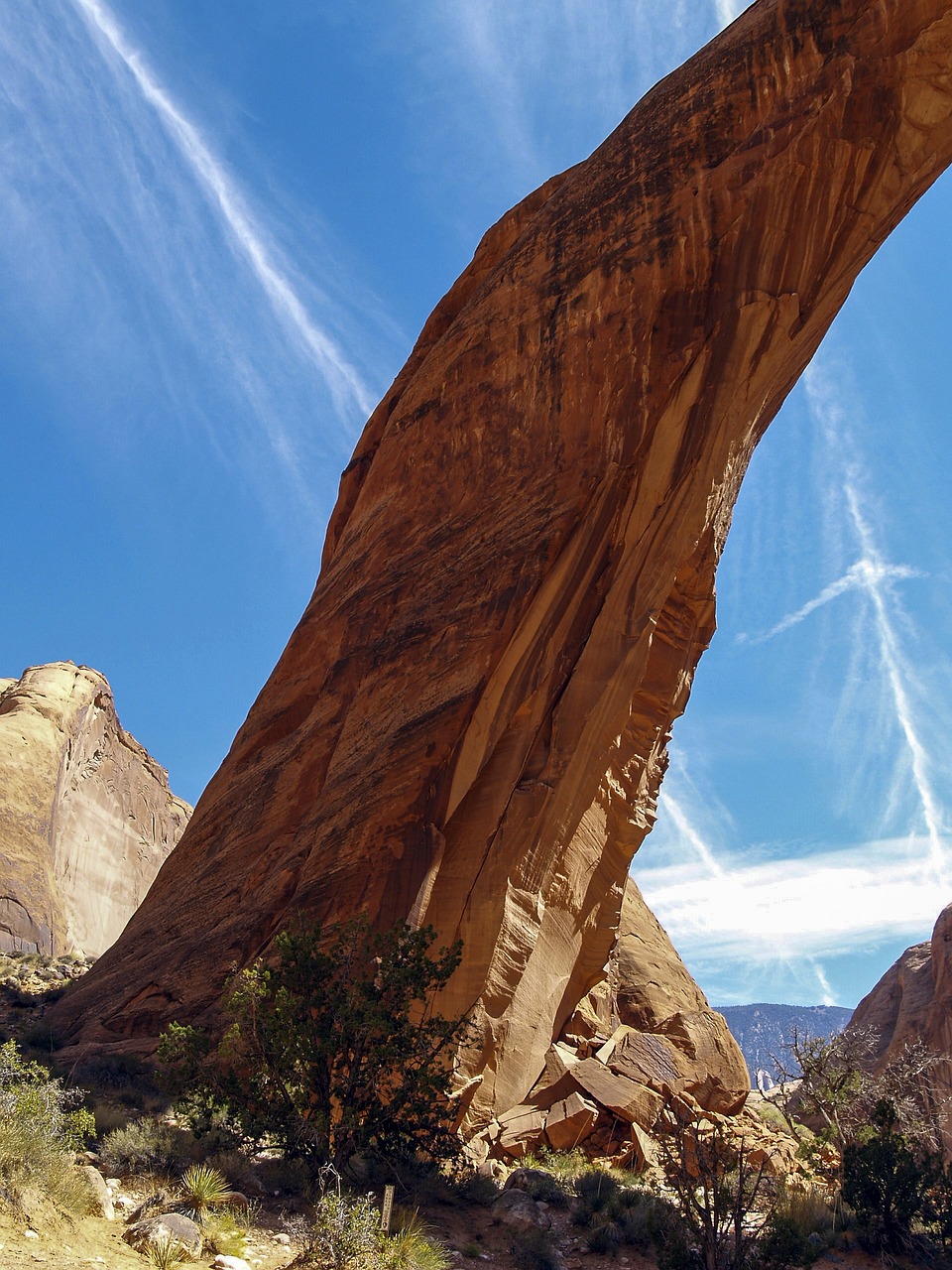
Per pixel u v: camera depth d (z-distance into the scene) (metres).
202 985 17.70
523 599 17.08
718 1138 10.36
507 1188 12.27
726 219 17.81
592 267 19.14
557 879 16.41
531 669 16.62
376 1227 8.53
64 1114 9.27
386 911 15.44
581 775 16.20
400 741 17.11
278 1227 8.76
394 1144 11.13
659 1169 14.35
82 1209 7.98
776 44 18.20
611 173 19.92
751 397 17.14
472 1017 14.88
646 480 17.25
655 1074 17.02
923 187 17.53
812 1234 10.62
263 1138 10.89
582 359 18.61
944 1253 10.39
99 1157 9.46
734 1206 9.20
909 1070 17.78
